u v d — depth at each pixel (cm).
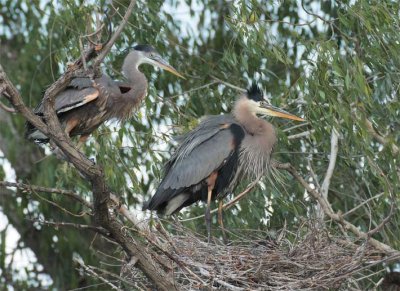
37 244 1748
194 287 1074
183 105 1469
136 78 1304
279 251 1145
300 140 1488
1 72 885
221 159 1316
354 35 1390
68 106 1213
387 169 1316
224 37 1612
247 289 1060
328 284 1072
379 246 1190
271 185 1370
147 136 1344
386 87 1307
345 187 1500
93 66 937
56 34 1606
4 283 1692
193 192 1332
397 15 1302
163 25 1441
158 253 1095
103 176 913
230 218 1389
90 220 1688
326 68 1252
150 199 1302
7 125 1716
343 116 1232
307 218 1241
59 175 1427
